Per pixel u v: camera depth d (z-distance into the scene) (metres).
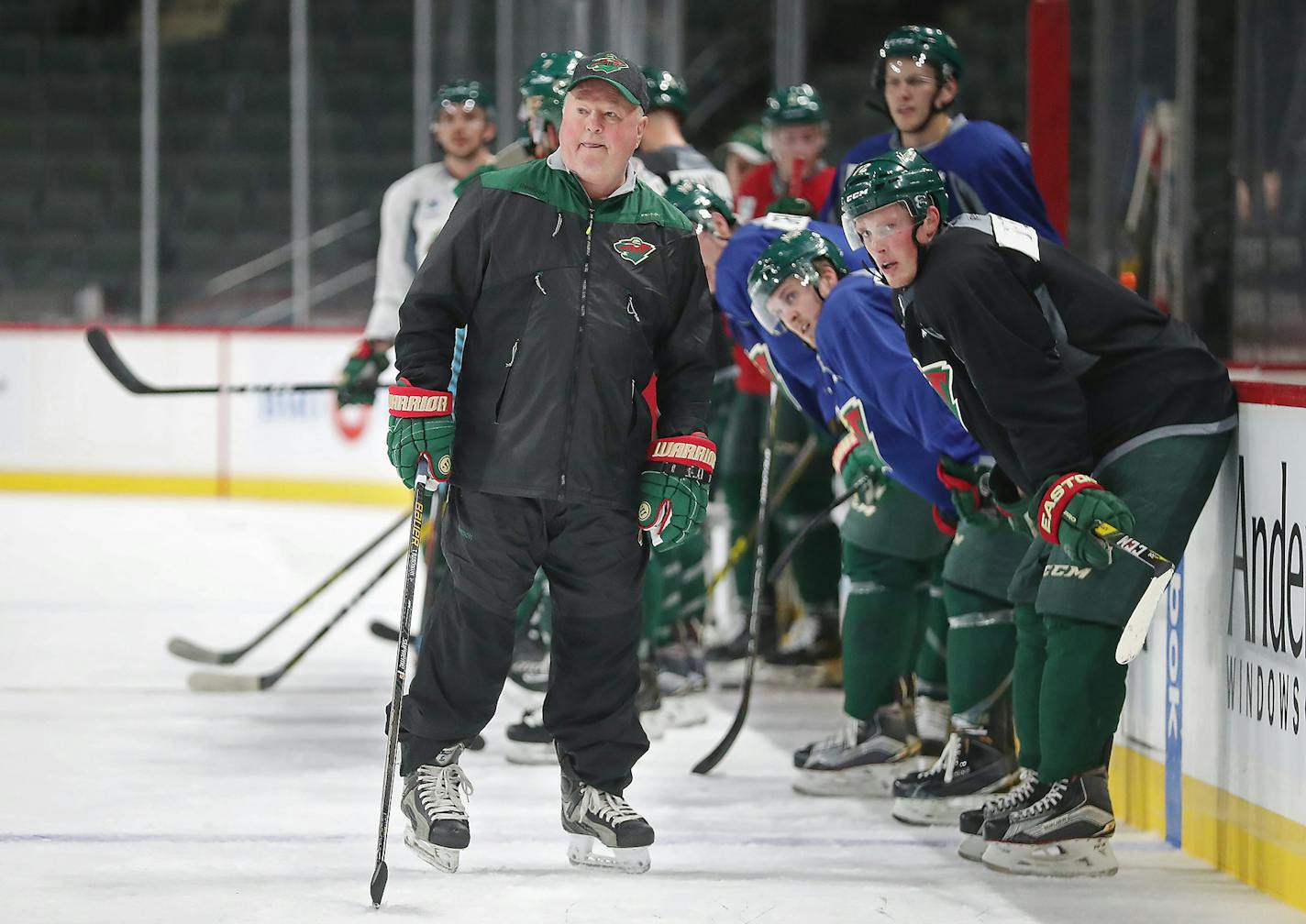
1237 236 25.05
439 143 20.12
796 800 14.35
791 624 21.09
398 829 12.98
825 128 19.89
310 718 17.70
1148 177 18.84
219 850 12.23
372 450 38.53
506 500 11.17
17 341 39.62
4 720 17.30
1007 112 49.66
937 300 10.98
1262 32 25.48
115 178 49.97
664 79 18.33
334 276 44.75
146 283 41.44
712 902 10.96
